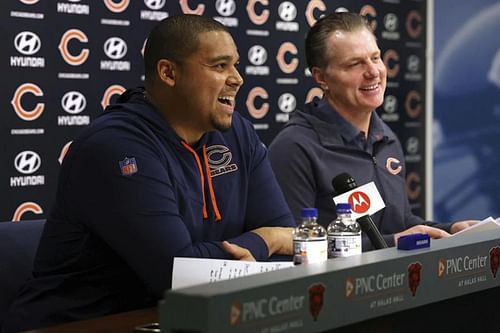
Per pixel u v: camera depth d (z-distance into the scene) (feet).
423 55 29.04
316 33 16.47
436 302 8.70
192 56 12.47
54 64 20.94
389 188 16.44
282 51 25.43
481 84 28.43
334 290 7.52
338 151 16.06
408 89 28.76
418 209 29.25
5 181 20.30
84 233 12.15
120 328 10.03
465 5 28.40
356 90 16.06
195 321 6.61
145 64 12.92
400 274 8.16
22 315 12.07
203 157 13.08
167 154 12.48
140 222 11.76
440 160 29.22
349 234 11.55
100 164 11.91
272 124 25.31
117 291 12.35
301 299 7.23
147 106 12.84
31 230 13.34
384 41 27.99
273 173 14.33
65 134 21.24
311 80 26.09
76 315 12.00
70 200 12.11
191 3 23.40
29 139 20.65
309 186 15.72
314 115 16.44
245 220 13.71
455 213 29.19
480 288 9.14
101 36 21.68
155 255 11.70
